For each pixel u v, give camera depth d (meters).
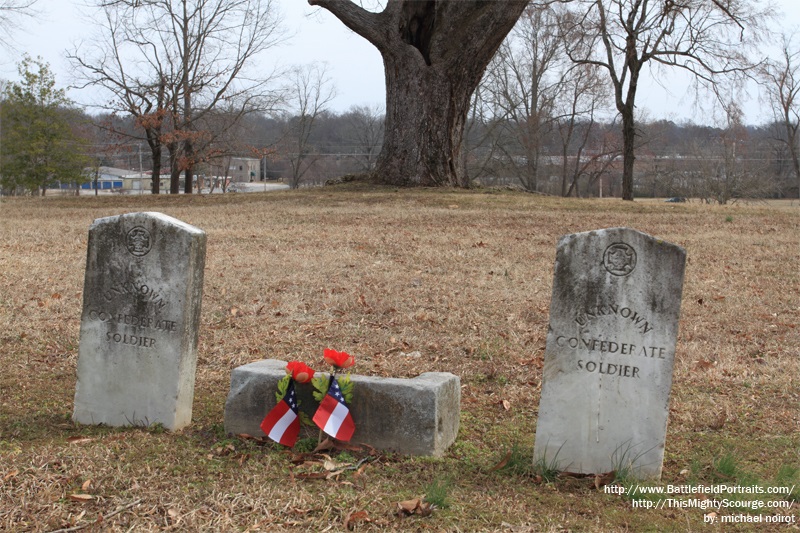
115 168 82.88
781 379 7.57
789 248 15.47
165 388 5.96
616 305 5.10
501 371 7.88
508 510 4.67
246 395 5.82
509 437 6.07
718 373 7.75
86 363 6.13
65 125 44.66
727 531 4.50
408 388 5.52
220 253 14.19
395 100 27.27
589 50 36.00
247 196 26.14
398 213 20.69
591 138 56.62
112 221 5.97
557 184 60.53
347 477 5.10
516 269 12.95
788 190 56.69
